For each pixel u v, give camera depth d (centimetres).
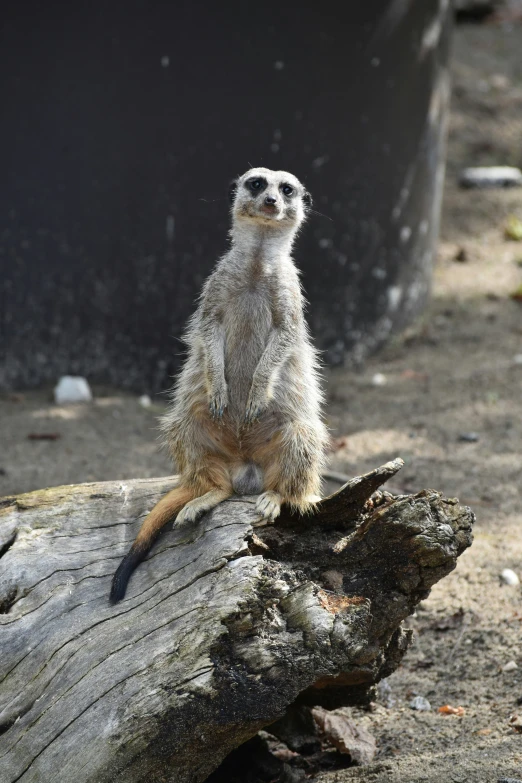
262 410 814
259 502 769
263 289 867
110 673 682
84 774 656
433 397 1620
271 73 1508
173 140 1518
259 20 1477
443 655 966
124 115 1508
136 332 1623
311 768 834
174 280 1590
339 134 1585
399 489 1279
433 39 1736
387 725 880
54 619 736
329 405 1608
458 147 2666
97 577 768
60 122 1510
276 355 839
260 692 675
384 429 1505
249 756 834
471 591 1044
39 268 1583
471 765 738
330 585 749
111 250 1577
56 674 701
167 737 665
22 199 1545
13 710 700
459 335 1870
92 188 1543
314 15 1500
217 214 1555
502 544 1129
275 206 833
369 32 1563
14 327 1612
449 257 2211
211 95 1502
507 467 1351
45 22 1458
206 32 1471
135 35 1467
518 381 1664
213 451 836
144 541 758
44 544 790
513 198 2444
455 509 747
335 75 1549
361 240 1688
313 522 786
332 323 1711
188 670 669
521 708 850
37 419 1531
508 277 2116
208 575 715
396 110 1659
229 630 680
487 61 3086
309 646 684
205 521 770
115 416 1559
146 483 848
